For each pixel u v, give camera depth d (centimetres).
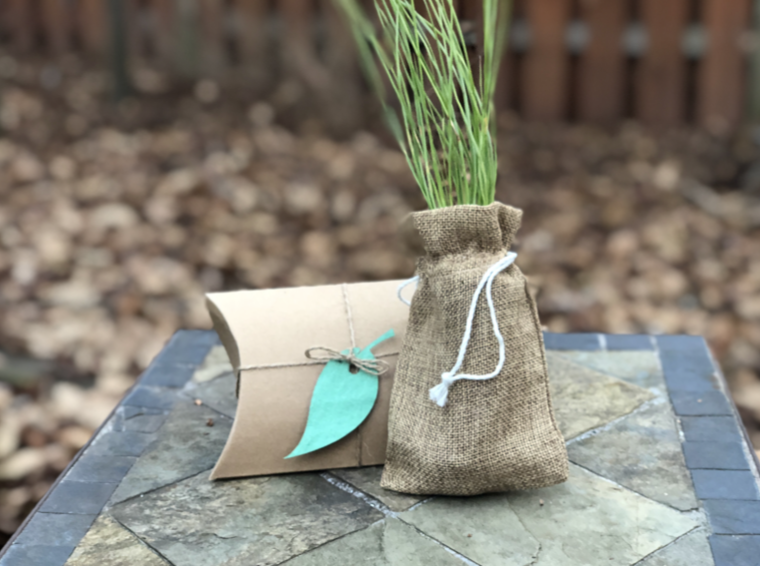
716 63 415
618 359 171
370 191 371
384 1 125
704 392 156
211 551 111
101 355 254
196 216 347
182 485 127
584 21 427
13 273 300
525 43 436
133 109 458
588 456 134
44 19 538
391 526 117
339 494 125
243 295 136
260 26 478
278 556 110
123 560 109
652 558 109
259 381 128
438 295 120
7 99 470
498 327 119
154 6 496
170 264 310
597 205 357
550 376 164
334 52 446
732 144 405
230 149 411
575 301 287
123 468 132
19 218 340
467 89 132
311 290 138
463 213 118
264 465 129
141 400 155
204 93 481
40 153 404
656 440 139
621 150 409
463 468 117
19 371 244
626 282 298
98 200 358
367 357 130
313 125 446
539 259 315
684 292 292
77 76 505
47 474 204
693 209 353
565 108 443
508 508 121
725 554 110
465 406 118
